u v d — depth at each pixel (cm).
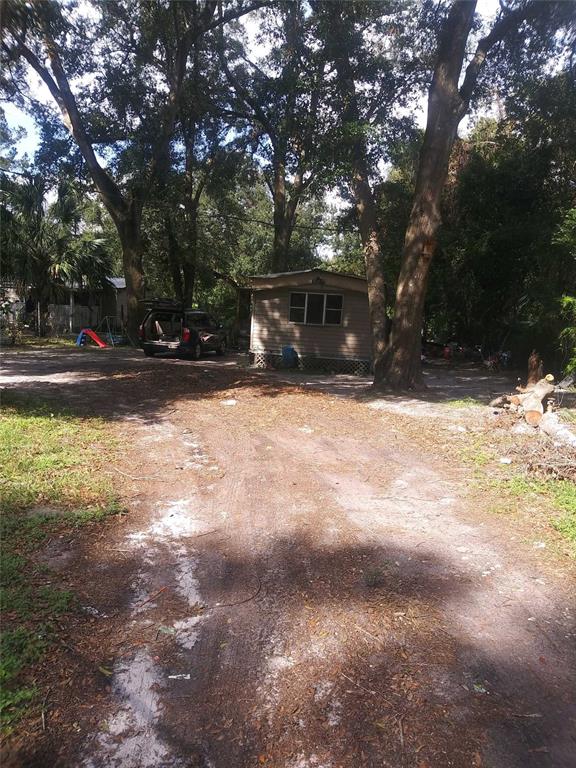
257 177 2689
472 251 1744
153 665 278
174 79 2058
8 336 2247
